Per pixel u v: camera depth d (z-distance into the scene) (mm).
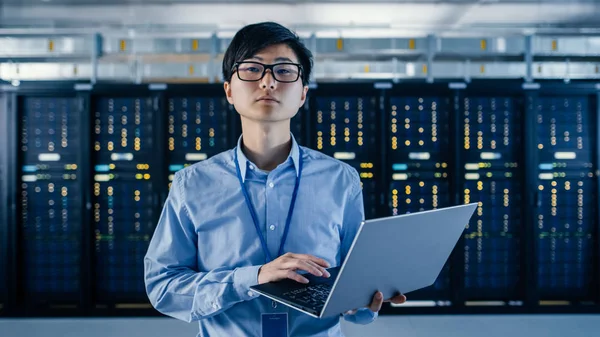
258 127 990
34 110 3805
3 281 3787
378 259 720
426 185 3852
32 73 3926
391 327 3535
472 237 3879
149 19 4340
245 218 980
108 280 3850
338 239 1045
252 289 833
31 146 3805
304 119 3758
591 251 3898
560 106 3873
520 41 3781
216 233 984
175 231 1009
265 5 4090
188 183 1015
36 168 3807
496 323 3604
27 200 3824
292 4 4078
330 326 979
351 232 1099
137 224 3836
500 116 3820
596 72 3898
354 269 684
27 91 3693
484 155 3814
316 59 4188
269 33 925
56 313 3715
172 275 970
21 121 3797
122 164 3805
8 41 3732
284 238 981
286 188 1016
